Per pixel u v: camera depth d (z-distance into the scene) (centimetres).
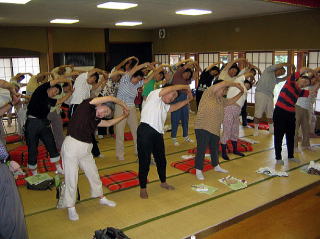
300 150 534
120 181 416
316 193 382
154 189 396
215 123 407
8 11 586
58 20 755
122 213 338
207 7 586
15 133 699
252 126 706
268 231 302
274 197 367
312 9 632
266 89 610
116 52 1088
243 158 502
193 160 491
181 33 963
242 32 788
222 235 296
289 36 692
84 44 983
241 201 358
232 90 470
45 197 381
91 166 336
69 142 314
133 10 607
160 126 358
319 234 295
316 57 667
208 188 391
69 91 446
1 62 897
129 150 558
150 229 304
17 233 231
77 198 372
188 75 560
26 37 891
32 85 588
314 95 552
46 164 489
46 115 418
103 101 314
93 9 583
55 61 970
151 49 1102
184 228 305
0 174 226
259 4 556
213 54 893
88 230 306
